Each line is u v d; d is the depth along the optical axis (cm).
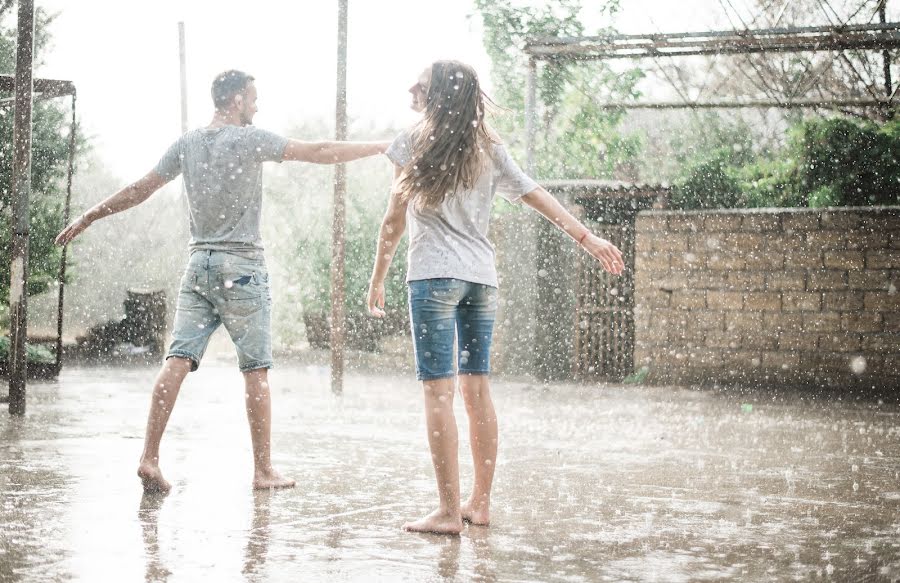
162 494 394
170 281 2189
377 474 461
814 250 1245
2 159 1259
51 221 1344
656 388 1211
